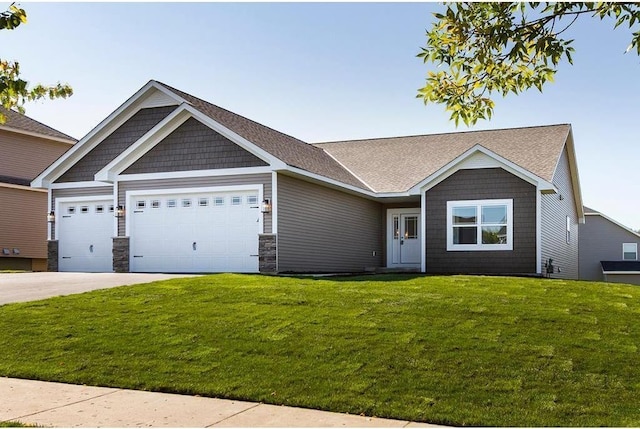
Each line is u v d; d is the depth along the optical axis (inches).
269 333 396.2
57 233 894.4
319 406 291.0
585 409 275.7
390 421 271.3
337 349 361.7
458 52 323.9
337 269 883.4
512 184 796.6
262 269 737.6
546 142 966.4
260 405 296.0
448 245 823.1
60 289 592.4
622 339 372.5
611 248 1485.0
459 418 269.0
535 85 327.0
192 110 774.5
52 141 1267.2
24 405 297.9
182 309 463.8
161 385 325.4
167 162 801.6
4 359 374.6
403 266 1016.2
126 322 435.5
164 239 800.3
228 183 765.9
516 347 356.5
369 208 992.9
